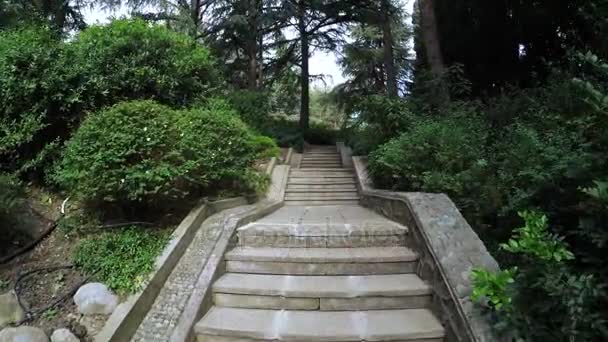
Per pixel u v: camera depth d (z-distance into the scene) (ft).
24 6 26.40
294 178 25.98
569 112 7.27
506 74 26.21
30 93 13.89
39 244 10.82
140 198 11.23
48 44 15.78
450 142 15.38
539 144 11.48
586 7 15.42
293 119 62.80
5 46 14.70
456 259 8.85
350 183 25.55
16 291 8.79
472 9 25.71
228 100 26.89
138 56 17.85
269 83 55.11
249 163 18.58
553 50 23.21
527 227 6.40
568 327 5.66
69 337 7.59
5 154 13.71
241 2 40.45
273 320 8.71
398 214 13.34
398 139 18.11
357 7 43.65
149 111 12.48
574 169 6.66
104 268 9.44
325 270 10.51
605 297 5.73
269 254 10.82
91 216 11.76
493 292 6.42
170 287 9.26
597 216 6.16
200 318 8.68
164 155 11.87
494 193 11.48
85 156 10.96
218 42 41.81
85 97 15.19
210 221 12.21
